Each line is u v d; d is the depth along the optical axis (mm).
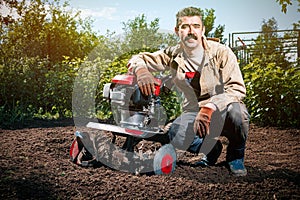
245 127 4156
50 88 9281
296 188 3867
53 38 14289
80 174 4031
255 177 4176
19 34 13906
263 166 4707
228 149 4348
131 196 3551
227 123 4133
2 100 9453
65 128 6797
